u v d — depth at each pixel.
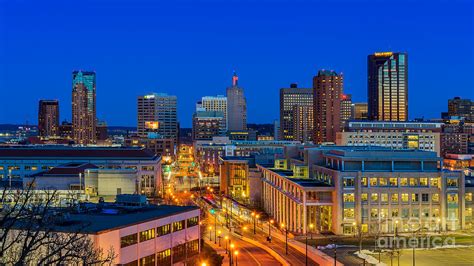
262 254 163.62
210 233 196.25
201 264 127.88
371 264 144.25
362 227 189.38
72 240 79.19
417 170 195.75
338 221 188.75
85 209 127.81
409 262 146.38
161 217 120.69
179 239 127.06
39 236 85.38
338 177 189.50
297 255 159.88
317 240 180.88
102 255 96.62
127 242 109.62
